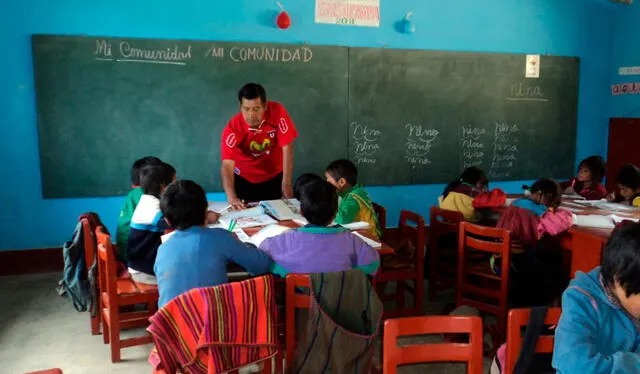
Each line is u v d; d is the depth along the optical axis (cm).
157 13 427
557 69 538
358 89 482
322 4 464
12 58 404
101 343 303
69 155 422
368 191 502
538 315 158
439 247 367
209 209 318
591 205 365
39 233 428
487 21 512
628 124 536
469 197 364
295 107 468
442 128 511
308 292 212
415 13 490
